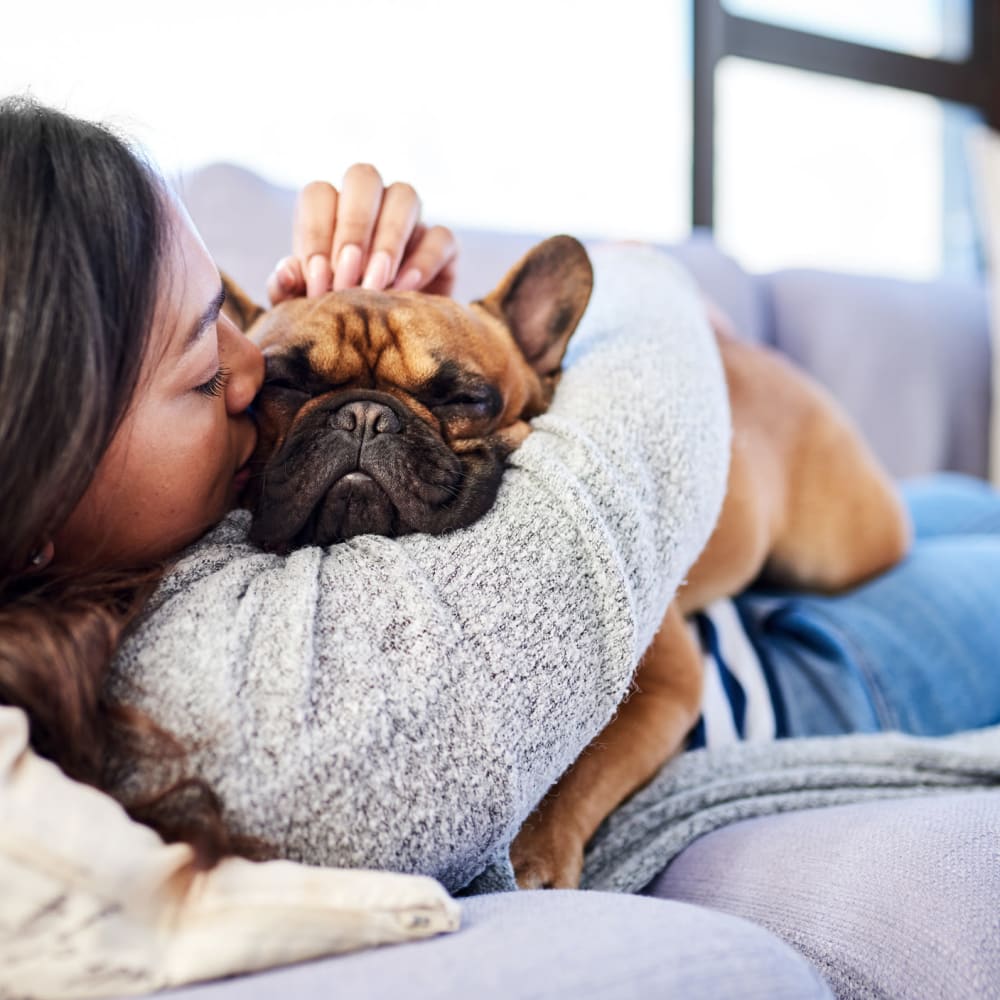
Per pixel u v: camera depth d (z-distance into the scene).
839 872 0.92
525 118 3.44
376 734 0.69
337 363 1.15
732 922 0.66
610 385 1.07
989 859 0.87
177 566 0.82
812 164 4.12
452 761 0.72
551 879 1.01
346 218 1.28
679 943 0.60
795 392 2.03
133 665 0.70
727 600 1.69
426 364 1.15
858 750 1.26
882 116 4.30
